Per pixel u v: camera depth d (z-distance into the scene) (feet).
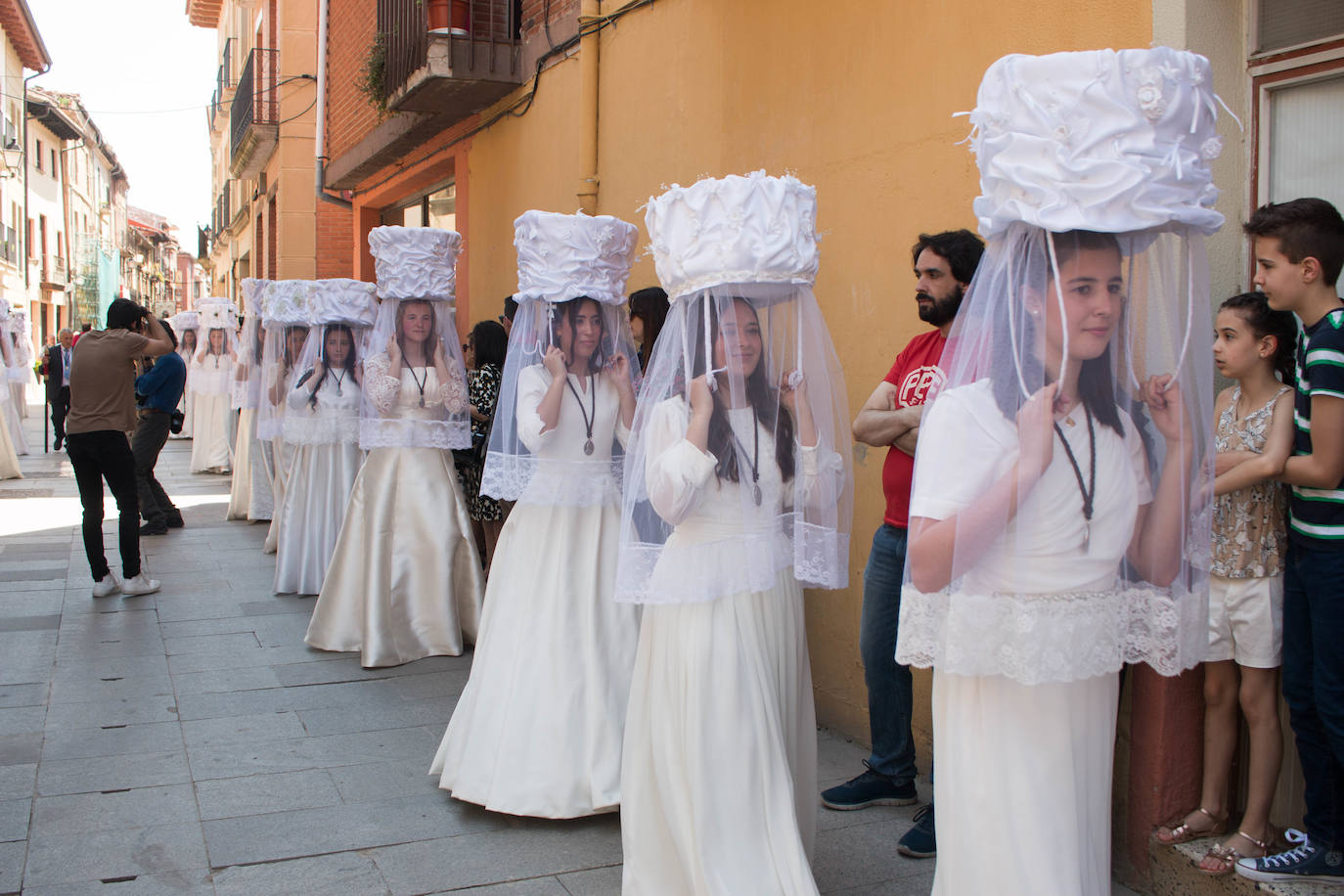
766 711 8.86
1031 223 6.34
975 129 6.92
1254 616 9.20
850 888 10.43
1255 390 9.18
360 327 22.88
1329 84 9.60
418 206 36.50
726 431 8.95
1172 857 9.80
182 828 11.66
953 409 6.73
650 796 9.32
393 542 18.04
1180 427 6.90
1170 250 6.84
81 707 15.60
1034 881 6.56
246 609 21.67
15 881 10.36
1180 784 9.98
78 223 132.87
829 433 9.36
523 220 12.50
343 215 48.37
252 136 52.13
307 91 48.42
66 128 116.78
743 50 16.40
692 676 8.78
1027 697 6.70
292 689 16.63
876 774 12.29
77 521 32.14
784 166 15.53
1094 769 6.91
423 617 18.29
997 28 11.84
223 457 46.06
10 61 96.68
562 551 12.29
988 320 6.69
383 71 31.30
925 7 12.84
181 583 24.00
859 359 14.10
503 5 25.80
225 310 46.14
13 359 49.39
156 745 14.14
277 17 52.80
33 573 24.70
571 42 21.97
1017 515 6.50
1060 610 6.50
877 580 11.62
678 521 8.74
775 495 9.25
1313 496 8.63
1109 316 6.51
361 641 18.65
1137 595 7.06
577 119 22.06
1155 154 6.17
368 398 17.72
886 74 13.51
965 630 6.59
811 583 9.27
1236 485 8.91
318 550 22.93
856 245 14.10
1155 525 6.95
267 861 10.91
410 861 10.96
